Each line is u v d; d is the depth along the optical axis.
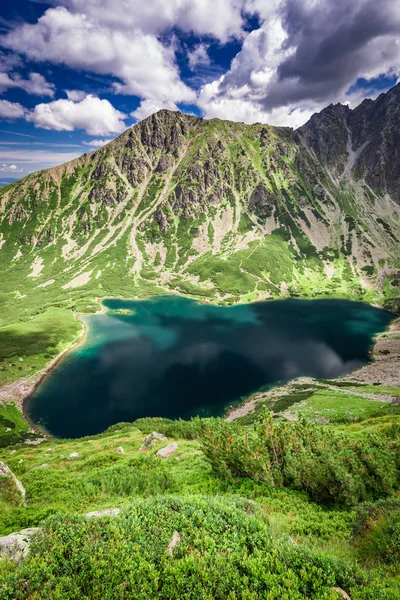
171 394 113.12
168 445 40.19
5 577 8.16
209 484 22.44
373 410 75.56
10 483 21.12
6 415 106.00
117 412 104.25
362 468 19.66
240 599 8.22
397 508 13.29
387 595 8.30
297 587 8.41
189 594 8.10
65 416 104.31
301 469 19.20
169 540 10.12
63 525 10.30
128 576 8.41
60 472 32.41
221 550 9.84
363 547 11.64
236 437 23.53
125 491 23.11
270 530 11.80
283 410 86.81
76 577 8.32
